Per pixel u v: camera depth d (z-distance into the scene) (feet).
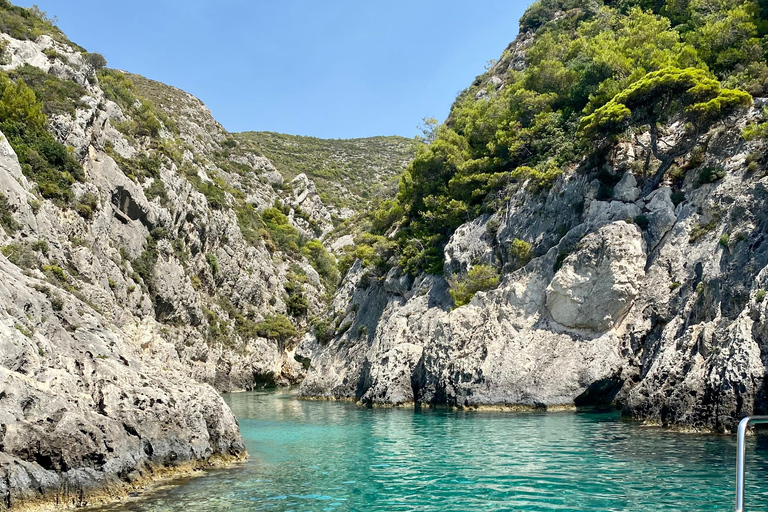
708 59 124.98
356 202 460.96
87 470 39.83
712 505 35.14
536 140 139.64
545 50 178.50
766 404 57.77
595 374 89.45
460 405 98.68
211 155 356.59
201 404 56.13
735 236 75.51
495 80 242.78
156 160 200.34
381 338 126.31
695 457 48.73
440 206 148.87
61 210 135.64
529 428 71.46
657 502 36.17
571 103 145.59
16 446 36.60
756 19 128.36
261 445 67.41
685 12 161.07
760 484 39.37
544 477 44.29
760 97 101.45
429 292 130.52
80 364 49.52
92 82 193.26
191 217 211.82
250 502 39.73
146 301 160.25
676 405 66.03
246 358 217.36
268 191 377.09
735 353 61.05
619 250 93.66
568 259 98.02
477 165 148.77
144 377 54.90
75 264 129.59
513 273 108.27
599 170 111.96
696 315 77.87
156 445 48.03
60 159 145.69
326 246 366.63
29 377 41.98
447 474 47.21
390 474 48.16
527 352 96.89
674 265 90.43
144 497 41.19
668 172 102.89
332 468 51.55
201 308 201.67
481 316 106.73
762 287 64.13
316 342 173.06
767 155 84.64
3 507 34.04
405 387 112.47
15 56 172.65
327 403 128.36
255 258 258.98
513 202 125.39
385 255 158.71
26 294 52.08
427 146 187.62
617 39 164.25
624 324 92.48
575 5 246.88
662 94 103.86
